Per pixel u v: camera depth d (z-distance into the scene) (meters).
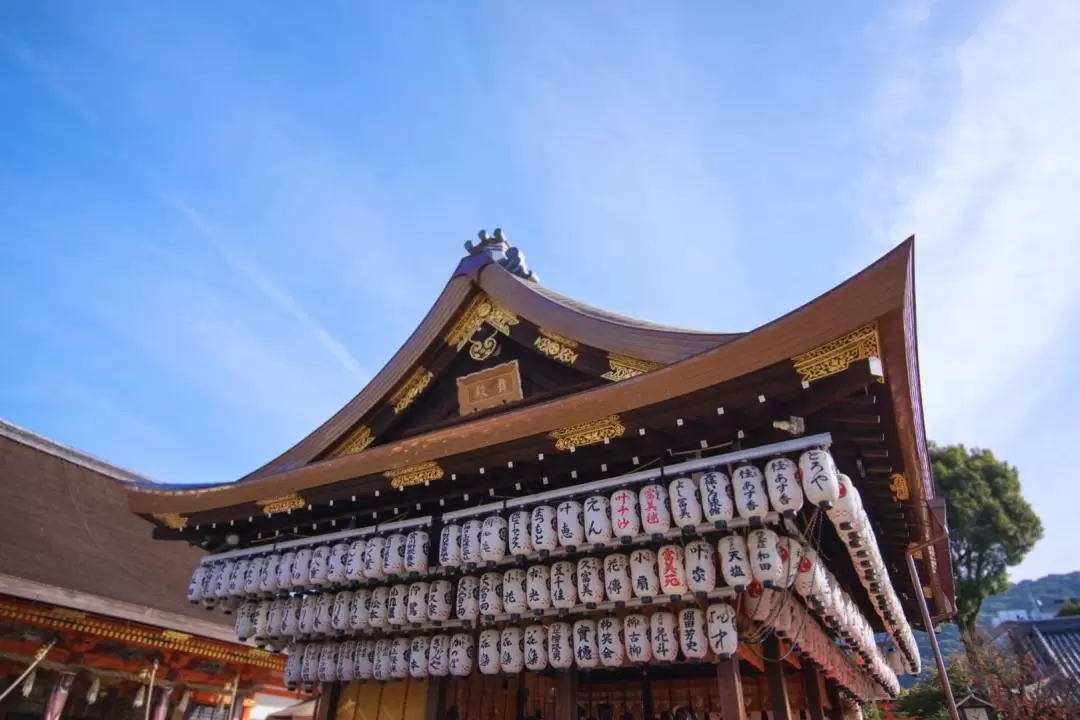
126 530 21.67
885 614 11.73
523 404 11.63
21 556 17.45
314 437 13.15
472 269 12.62
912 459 8.66
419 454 10.16
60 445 21.55
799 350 7.15
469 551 9.90
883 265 6.55
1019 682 31.83
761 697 14.07
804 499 8.32
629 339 10.16
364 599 11.34
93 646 16.22
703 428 8.50
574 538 9.06
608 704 13.21
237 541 12.99
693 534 8.57
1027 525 40.91
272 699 23.08
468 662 10.52
